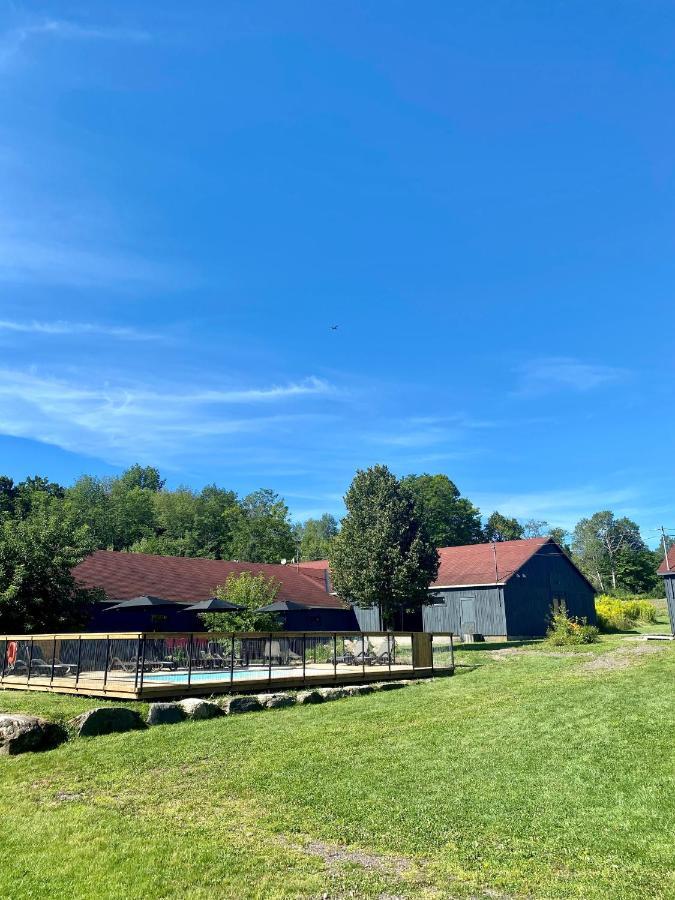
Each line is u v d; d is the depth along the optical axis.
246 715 13.23
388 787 8.20
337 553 30.36
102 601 24.81
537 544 38.84
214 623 26.53
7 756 10.51
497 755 9.24
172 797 8.33
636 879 5.52
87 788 8.92
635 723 10.21
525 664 20.38
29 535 21.88
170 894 5.68
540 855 6.12
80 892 5.72
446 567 39.12
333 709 13.65
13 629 20.58
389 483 30.69
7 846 6.80
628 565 82.31
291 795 8.12
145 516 76.25
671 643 22.55
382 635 19.28
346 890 5.68
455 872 5.91
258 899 5.57
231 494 85.06
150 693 13.33
